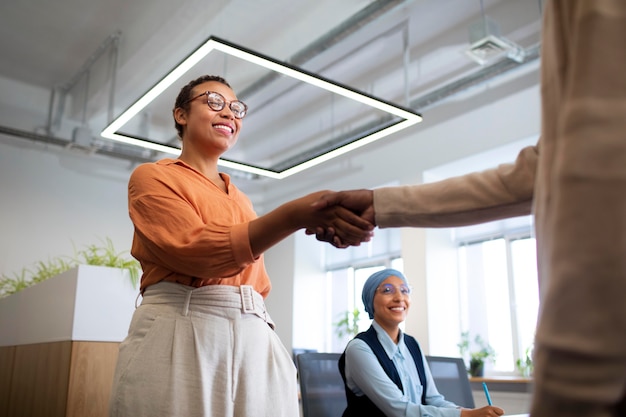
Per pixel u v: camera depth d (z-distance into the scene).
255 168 4.45
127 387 1.08
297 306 7.05
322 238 1.01
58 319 2.89
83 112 6.03
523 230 5.36
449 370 2.79
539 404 0.33
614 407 0.33
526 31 4.39
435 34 4.81
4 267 5.82
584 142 0.33
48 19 4.99
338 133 6.49
